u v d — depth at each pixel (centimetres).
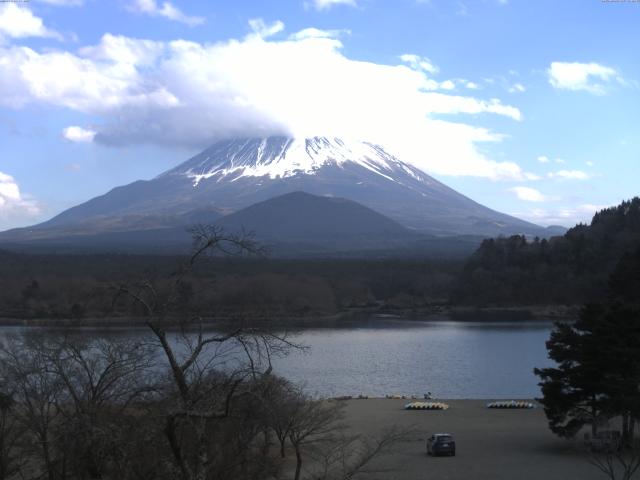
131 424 2445
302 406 5238
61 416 3228
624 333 5206
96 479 2638
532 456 5244
